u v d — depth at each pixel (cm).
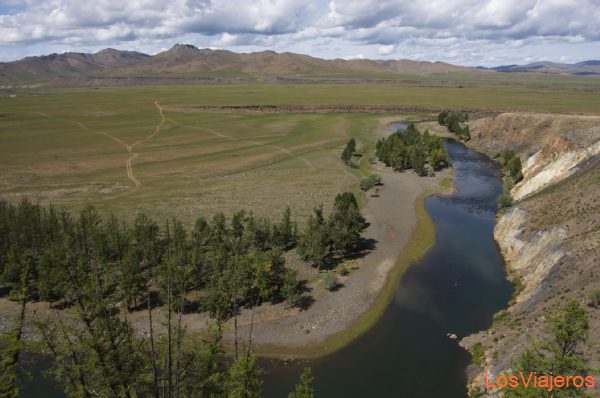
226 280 5453
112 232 6519
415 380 4278
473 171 12106
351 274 6406
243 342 4875
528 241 6444
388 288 6028
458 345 4769
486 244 7331
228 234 7244
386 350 4762
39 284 5488
